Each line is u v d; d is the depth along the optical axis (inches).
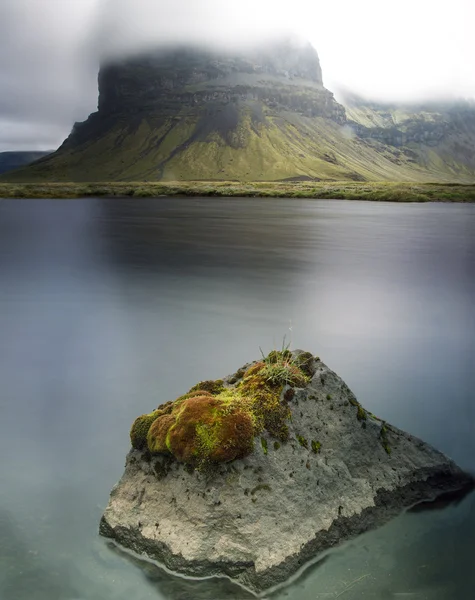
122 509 303.3
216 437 295.9
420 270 1376.7
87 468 363.6
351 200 5187.0
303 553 281.9
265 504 287.0
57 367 579.5
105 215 3289.9
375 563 283.4
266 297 1005.8
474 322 791.1
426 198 5032.0
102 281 1183.6
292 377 343.3
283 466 302.2
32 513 315.6
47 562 278.4
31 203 4564.5
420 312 864.3
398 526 313.7
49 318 832.9
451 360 590.2
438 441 396.5
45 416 446.6
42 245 1879.9
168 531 285.0
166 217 3129.9
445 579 269.7
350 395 359.3
